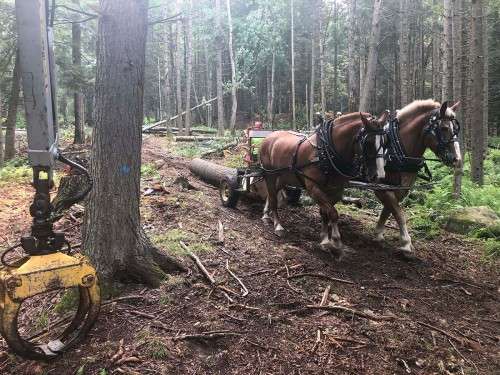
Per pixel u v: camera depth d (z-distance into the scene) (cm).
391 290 575
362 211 1000
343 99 4097
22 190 1112
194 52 4378
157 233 711
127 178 505
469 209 923
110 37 485
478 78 1257
